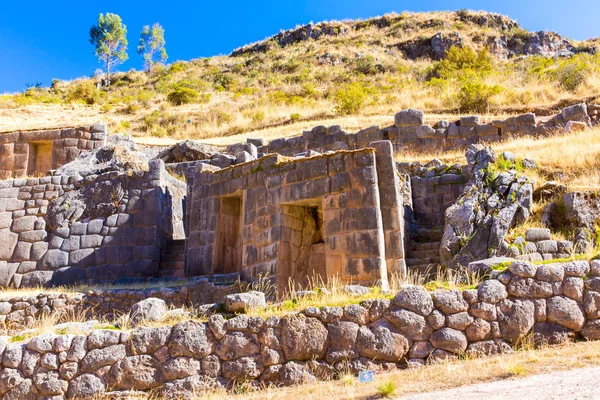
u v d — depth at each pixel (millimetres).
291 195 13445
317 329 7602
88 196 17984
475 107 32625
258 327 7684
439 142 25594
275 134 32594
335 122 32594
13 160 25266
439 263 13688
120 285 15430
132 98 58219
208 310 8531
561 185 15008
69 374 7555
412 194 17453
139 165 19359
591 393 4973
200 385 7387
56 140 25109
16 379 7586
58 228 17656
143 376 7469
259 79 69125
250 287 12969
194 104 52219
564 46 80438
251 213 14297
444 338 7473
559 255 12875
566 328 7594
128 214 17422
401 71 67625
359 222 12383
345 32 90688
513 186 14117
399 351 7449
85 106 50812
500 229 13195
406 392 6117
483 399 5289
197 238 15758
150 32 86688
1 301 13883
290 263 13359
